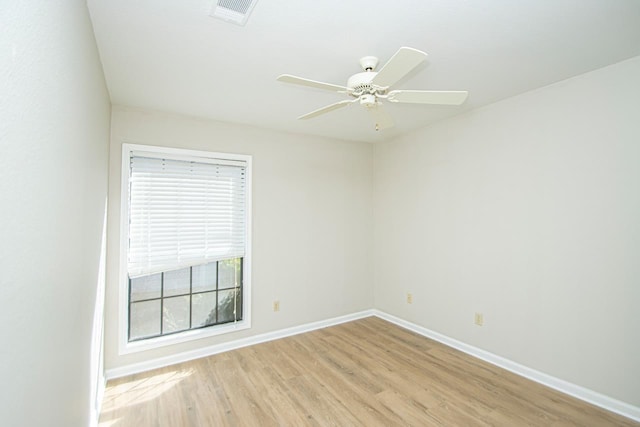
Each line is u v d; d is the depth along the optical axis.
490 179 2.94
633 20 1.67
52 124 0.91
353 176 4.23
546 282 2.55
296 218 3.75
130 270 2.84
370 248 4.36
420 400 2.37
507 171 2.81
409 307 3.83
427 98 1.88
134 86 2.43
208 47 1.89
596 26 1.72
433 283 3.52
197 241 3.17
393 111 3.09
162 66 2.12
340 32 1.74
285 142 3.69
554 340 2.50
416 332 3.72
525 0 1.50
